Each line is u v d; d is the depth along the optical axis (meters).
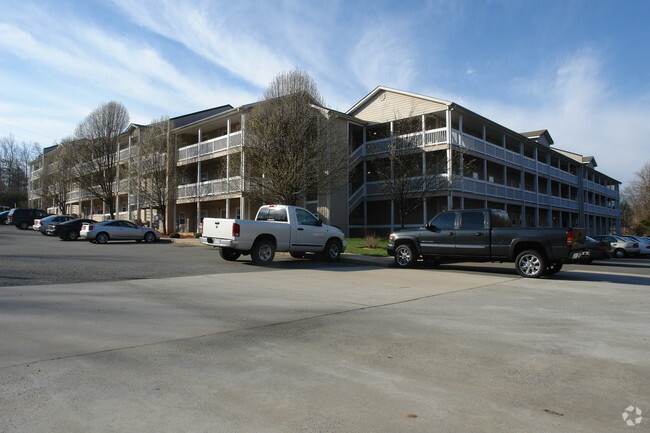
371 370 4.23
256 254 13.35
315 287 9.45
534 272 11.67
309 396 3.57
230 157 25.67
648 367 4.39
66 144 37.38
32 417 3.08
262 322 6.09
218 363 4.34
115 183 35.69
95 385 3.69
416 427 3.06
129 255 15.66
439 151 25.08
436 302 7.89
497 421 3.18
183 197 31.50
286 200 21.00
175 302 7.31
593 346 5.12
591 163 48.59
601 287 10.03
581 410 3.38
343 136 24.73
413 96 26.75
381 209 29.70
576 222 47.66
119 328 5.55
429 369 4.28
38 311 6.29
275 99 21.44
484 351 4.89
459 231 12.98
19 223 36.69
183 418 3.13
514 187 33.16
